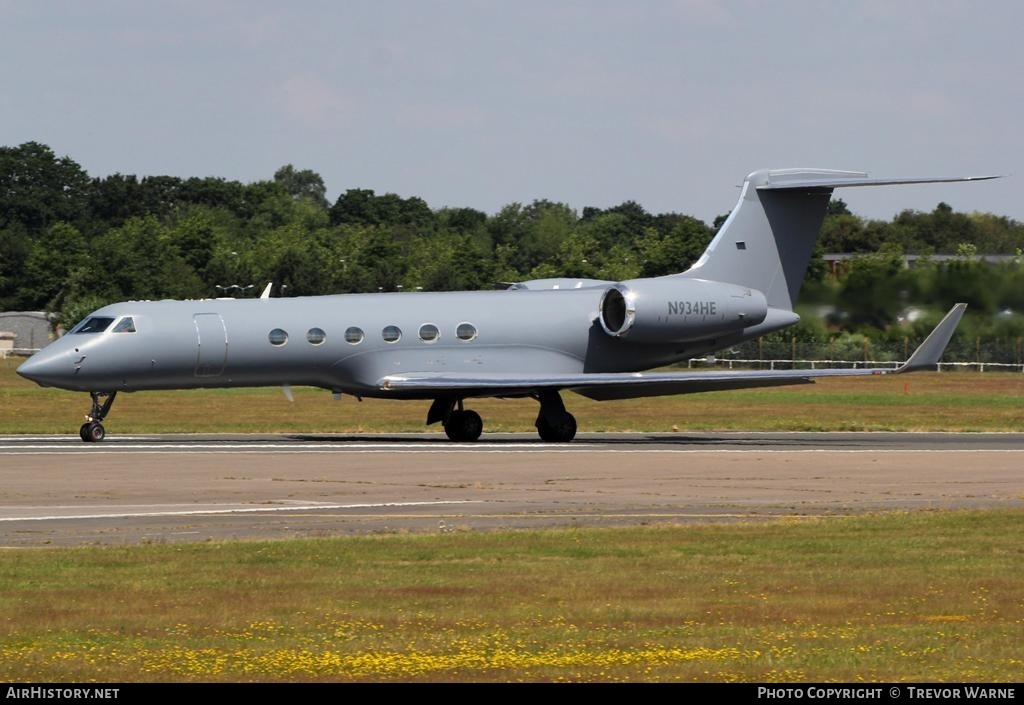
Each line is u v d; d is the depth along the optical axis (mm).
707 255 157125
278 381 143500
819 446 140500
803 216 160000
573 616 54188
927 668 46250
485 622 53062
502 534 75250
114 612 54562
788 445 141625
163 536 75312
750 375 141875
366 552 69125
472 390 144625
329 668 45812
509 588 59844
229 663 46375
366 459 119312
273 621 53094
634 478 106250
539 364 151375
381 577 62375
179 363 138250
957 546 72125
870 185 154875
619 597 58062
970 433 164250
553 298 154625
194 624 52500
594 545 71750
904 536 75500
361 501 91312
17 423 170625
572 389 146250
